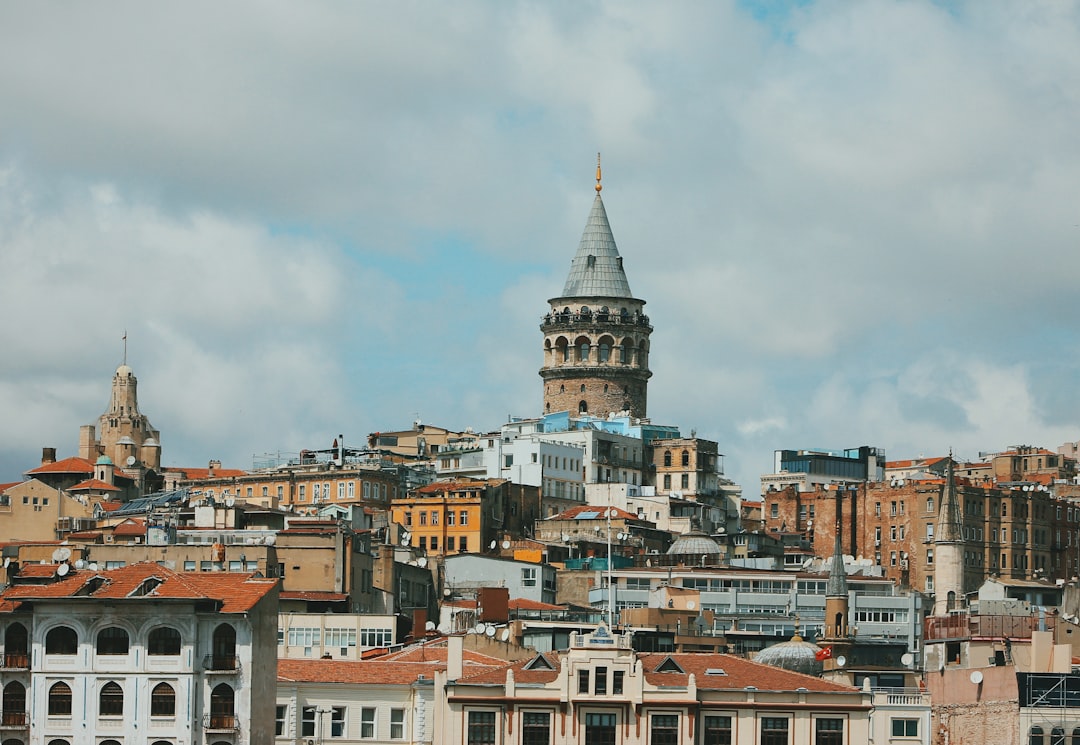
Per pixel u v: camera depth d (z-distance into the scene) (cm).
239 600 19050
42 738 18712
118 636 18825
